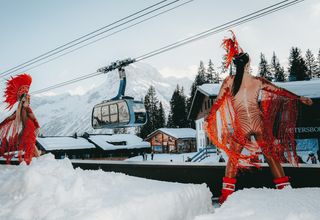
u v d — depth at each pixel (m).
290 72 76.88
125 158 56.81
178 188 2.94
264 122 3.29
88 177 3.26
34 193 2.64
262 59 88.56
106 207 2.21
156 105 90.50
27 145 4.52
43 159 3.46
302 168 3.82
